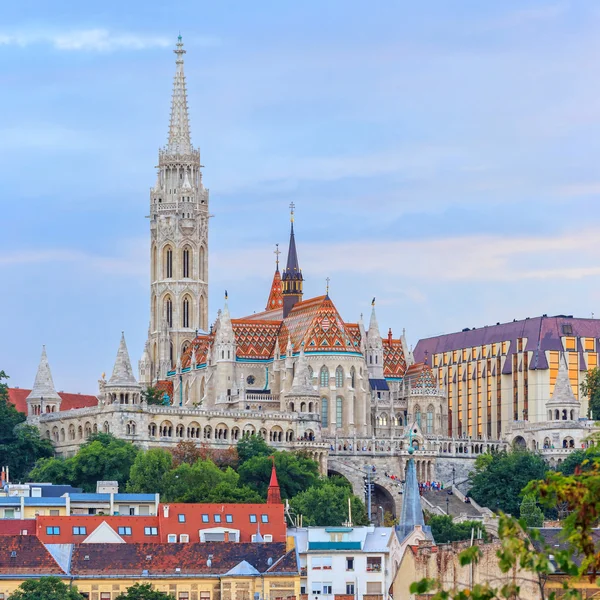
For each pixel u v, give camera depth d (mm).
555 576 168625
